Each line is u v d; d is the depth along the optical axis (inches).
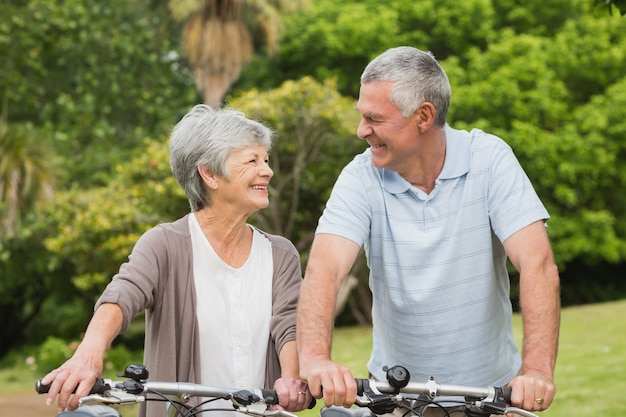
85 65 763.4
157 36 785.6
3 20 727.7
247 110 577.9
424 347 111.0
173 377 107.2
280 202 619.5
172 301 108.0
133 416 354.9
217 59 684.7
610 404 305.0
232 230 110.7
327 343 96.7
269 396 89.4
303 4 706.8
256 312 110.9
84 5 762.2
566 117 758.5
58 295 801.6
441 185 108.1
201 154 107.7
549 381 91.3
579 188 779.4
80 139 754.2
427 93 102.6
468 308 109.4
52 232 676.1
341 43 768.3
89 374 90.0
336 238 106.3
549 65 771.4
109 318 100.3
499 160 109.0
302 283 103.5
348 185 109.6
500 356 113.3
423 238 108.2
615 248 755.4
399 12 800.3
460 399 111.0
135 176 595.5
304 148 599.8
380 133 103.0
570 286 885.8
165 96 782.5
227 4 684.7
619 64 782.5
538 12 828.0
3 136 534.6
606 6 182.4
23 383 564.1
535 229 105.6
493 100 719.7
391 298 110.8
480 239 108.9
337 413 93.3
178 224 111.3
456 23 794.8
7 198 531.5
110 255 590.9
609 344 438.0
